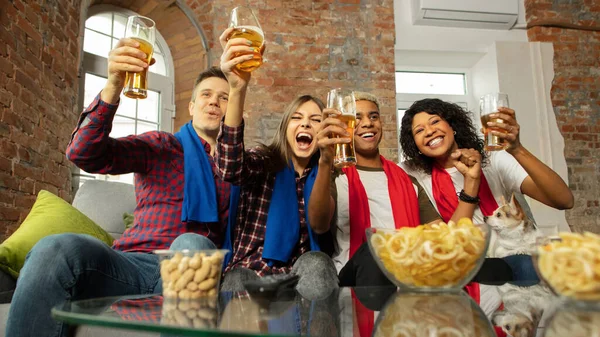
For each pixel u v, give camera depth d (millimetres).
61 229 1565
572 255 703
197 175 1608
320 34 3686
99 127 1371
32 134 2334
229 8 3627
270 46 3584
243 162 1530
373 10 3816
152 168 1607
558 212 3633
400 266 849
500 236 1701
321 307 806
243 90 1403
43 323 966
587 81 3980
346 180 1865
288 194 1645
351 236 1746
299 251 1635
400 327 640
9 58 2146
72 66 2812
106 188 2229
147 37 1302
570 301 728
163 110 3580
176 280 812
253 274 1268
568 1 4078
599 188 3812
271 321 647
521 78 3879
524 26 4059
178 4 3545
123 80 1343
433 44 3975
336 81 3643
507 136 1653
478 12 3912
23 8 2275
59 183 2625
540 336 588
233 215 1627
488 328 640
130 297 852
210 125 1726
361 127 2004
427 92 4227
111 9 3365
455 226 870
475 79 4191
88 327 1154
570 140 3854
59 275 1003
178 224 1564
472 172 1737
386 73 3736
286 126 1781
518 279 1365
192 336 536
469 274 850
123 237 1546
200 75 1833
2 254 1273
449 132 2004
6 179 2107
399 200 1815
